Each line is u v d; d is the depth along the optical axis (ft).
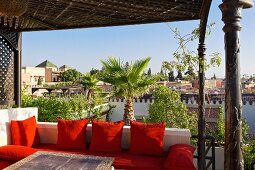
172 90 24.77
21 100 21.15
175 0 11.50
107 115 40.14
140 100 40.29
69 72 107.14
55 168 8.88
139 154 12.96
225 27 4.73
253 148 14.55
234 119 4.65
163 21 14.80
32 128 14.46
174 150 11.53
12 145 12.83
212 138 13.98
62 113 22.68
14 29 18.54
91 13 14.24
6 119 13.83
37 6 13.44
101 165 9.31
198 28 13.91
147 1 11.78
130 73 24.52
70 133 13.97
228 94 4.70
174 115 23.35
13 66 19.51
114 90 26.78
